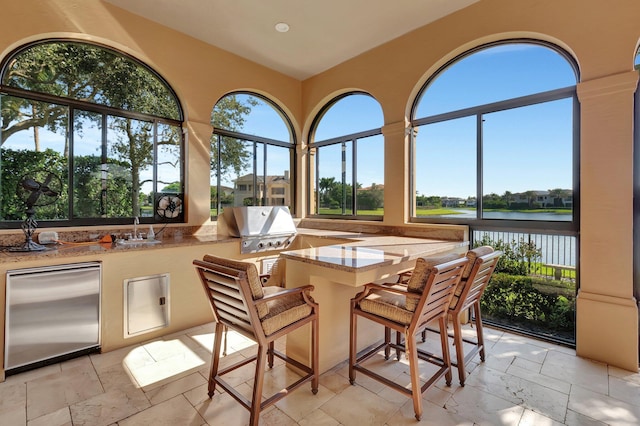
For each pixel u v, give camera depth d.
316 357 2.00
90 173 3.08
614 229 2.35
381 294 2.10
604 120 2.37
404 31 3.53
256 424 1.65
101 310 2.54
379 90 3.85
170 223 3.58
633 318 2.26
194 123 3.65
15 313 2.16
